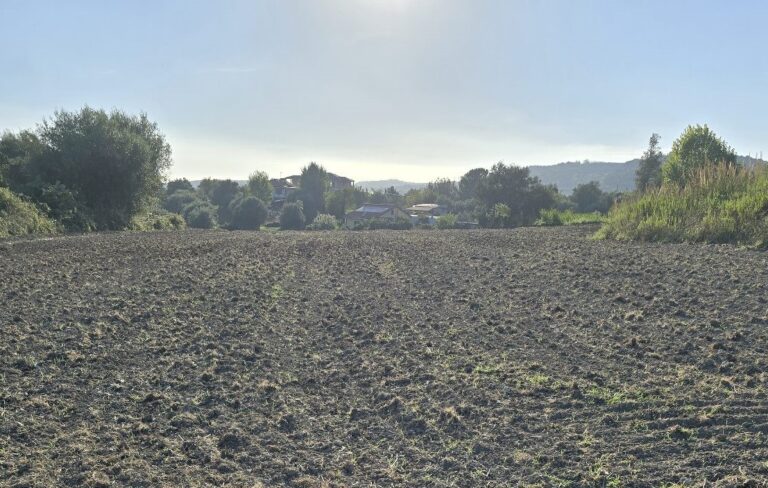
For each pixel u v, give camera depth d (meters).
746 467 3.77
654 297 8.57
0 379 5.64
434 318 8.19
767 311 7.32
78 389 5.46
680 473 3.78
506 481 3.84
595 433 4.42
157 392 5.45
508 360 6.22
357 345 6.96
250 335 7.37
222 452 4.32
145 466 4.09
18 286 10.00
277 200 104.88
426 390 5.45
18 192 25.03
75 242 18.14
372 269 12.92
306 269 12.95
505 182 68.44
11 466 4.04
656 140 57.84
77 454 4.25
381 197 123.94
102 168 29.44
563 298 9.03
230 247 17.34
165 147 35.03
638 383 5.34
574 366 5.91
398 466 4.10
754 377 5.27
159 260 13.95
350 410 5.04
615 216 18.38
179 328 7.59
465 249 16.38
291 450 4.36
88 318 7.90
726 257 11.45
